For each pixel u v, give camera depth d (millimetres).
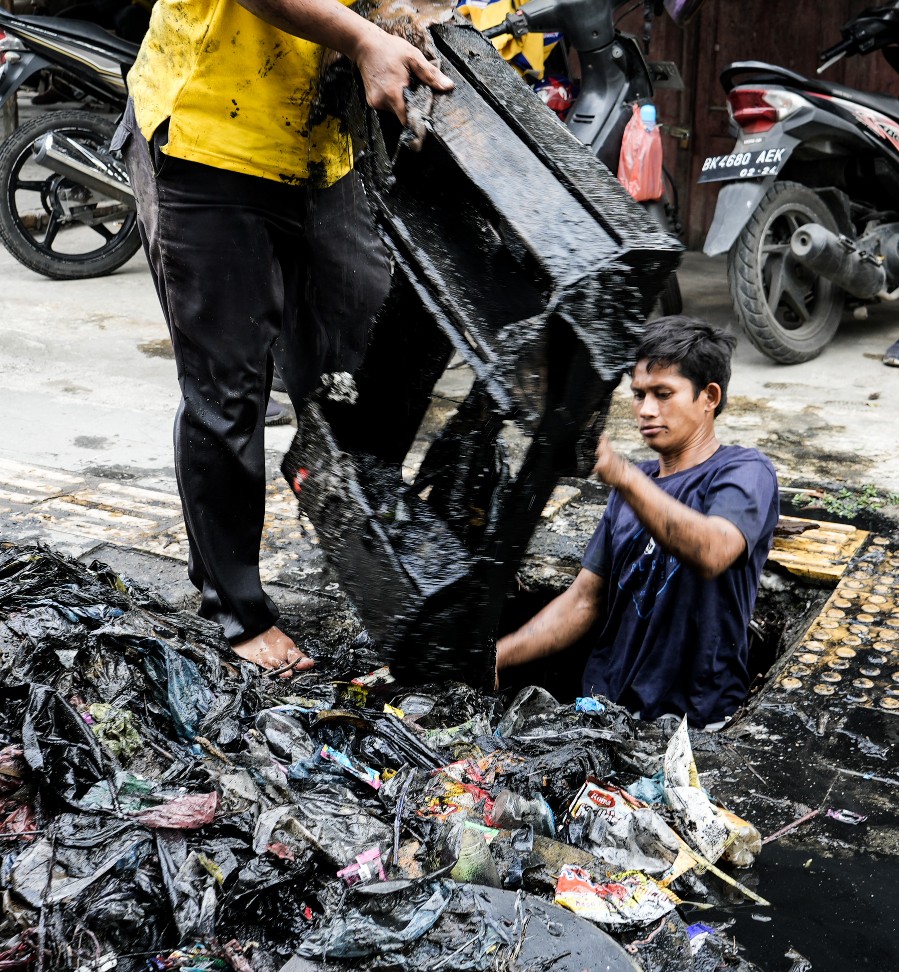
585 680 2957
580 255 1872
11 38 6543
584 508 3844
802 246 5348
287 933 1773
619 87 5535
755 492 2693
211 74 2338
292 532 3590
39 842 1812
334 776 2121
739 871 2027
